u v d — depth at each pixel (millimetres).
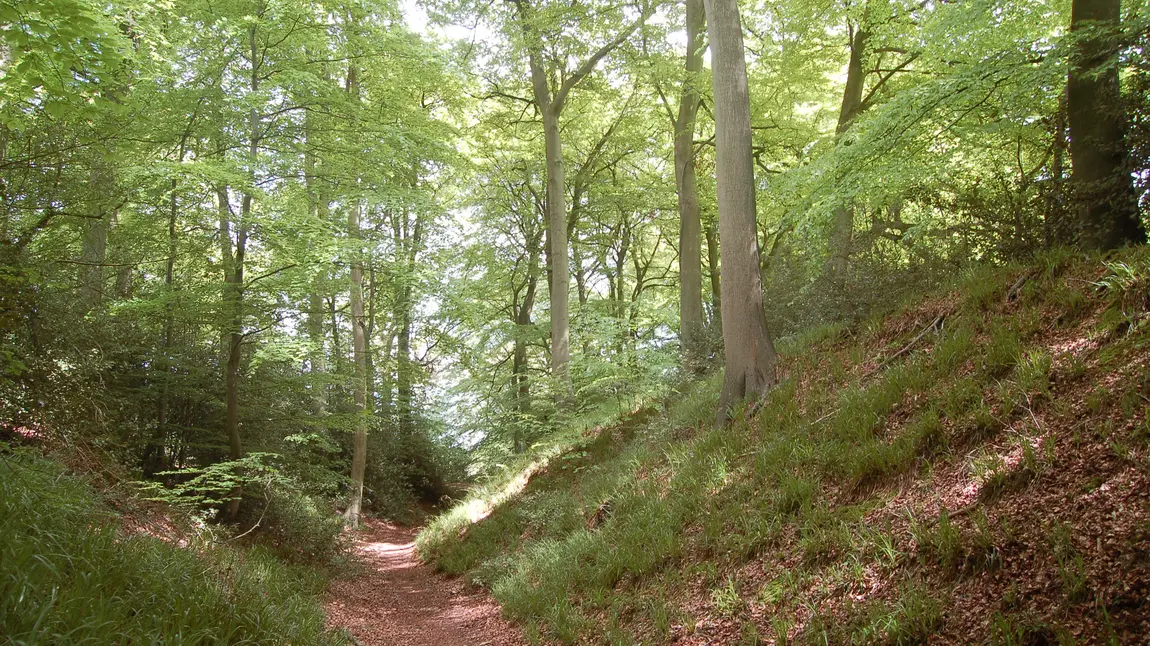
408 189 10594
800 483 5059
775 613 4160
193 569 4391
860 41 13211
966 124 8773
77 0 4484
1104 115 6184
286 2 8383
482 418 16062
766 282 12938
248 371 9336
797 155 17562
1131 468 3311
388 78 12234
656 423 9461
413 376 13547
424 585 10039
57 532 3527
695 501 6074
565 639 5477
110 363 7316
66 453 5754
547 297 24969
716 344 12250
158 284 8633
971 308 5922
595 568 6305
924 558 3695
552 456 12562
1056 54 6812
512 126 19859
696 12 14695
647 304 21547
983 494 3832
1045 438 3830
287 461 10367
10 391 5754
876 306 7770
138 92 7676
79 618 2799
